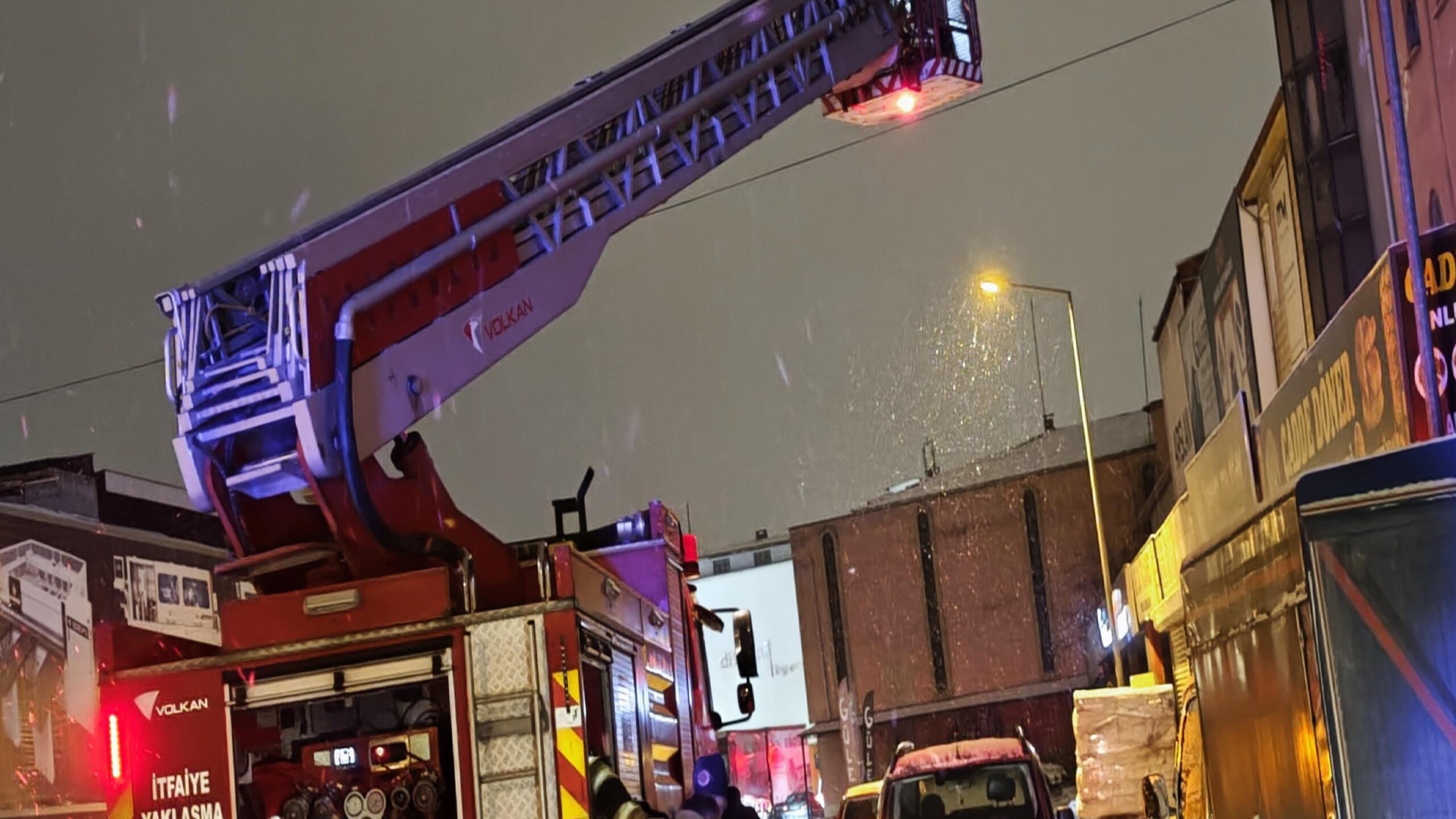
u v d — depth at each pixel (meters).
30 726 25.61
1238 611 7.31
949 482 58.75
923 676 58.66
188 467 8.42
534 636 7.28
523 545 10.54
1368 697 3.38
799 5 13.64
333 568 8.28
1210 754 8.93
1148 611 22.16
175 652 7.89
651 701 9.31
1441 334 5.60
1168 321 36.03
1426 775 3.29
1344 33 17.64
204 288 8.47
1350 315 6.40
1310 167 18.36
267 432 8.46
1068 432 57.38
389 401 8.60
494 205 9.76
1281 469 7.62
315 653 7.45
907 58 14.94
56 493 32.97
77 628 27.34
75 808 26.47
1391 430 5.84
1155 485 50.78
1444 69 13.46
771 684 64.75
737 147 12.70
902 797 12.78
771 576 65.44
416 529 8.40
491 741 7.21
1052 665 55.62
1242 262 24.33
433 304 9.08
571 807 7.10
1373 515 3.39
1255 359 24.44
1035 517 56.06
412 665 7.38
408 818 7.31
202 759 7.50
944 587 58.47
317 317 8.30
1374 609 3.39
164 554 30.69
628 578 10.37
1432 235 5.66
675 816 9.31
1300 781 5.62
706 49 12.33
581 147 10.88
